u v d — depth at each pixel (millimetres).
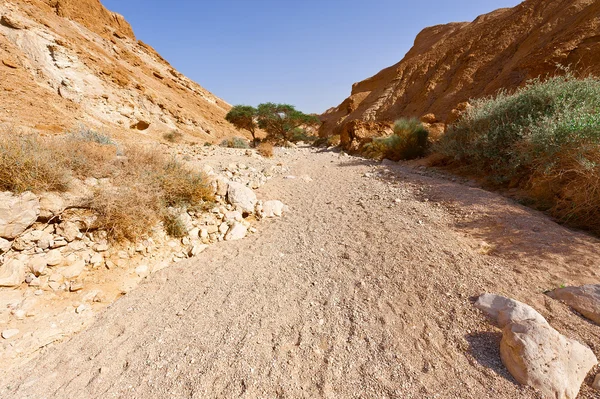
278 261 3504
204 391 1810
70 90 18969
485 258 3041
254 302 2701
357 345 2092
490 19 31359
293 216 5203
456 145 8016
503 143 6277
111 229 3617
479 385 1684
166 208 4363
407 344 2055
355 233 4168
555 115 5008
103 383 1948
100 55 28719
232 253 3838
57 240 3270
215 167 8258
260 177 7785
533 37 21203
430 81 29469
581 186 3686
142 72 37156
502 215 3953
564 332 1977
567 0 22250
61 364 2162
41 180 3363
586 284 2369
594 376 1667
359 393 1724
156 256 3756
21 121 11250
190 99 41469
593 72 12352
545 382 1604
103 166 4336
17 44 18750
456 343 2012
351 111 43594
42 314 2658
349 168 9625
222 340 2240
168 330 2424
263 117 26734
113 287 3154
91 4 45375
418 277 2834
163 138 23203
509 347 1815
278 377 1866
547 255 2920
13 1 22562
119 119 20984
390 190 6254
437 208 4719
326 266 3301
